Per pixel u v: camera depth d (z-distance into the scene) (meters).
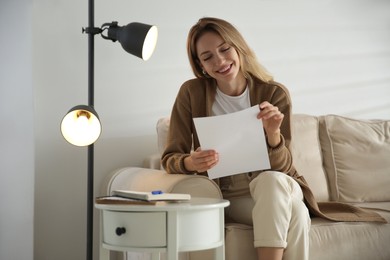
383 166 2.88
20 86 2.43
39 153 2.54
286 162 2.14
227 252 1.98
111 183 2.47
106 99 2.71
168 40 2.88
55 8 2.58
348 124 2.96
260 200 1.91
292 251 1.94
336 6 3.32
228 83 2.20
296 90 3.20
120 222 1.67
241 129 1.97
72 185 2.62
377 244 2.23
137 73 2.79
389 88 3.47
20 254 2.39
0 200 2.37
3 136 2.38
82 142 1.97
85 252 2.64
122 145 2.75
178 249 1.64
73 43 2.62
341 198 2.81
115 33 2.15
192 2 2.94
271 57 3.14
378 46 3.45
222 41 2.14
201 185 2.01
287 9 3.19
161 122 2.61
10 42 2.41
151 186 2.06
